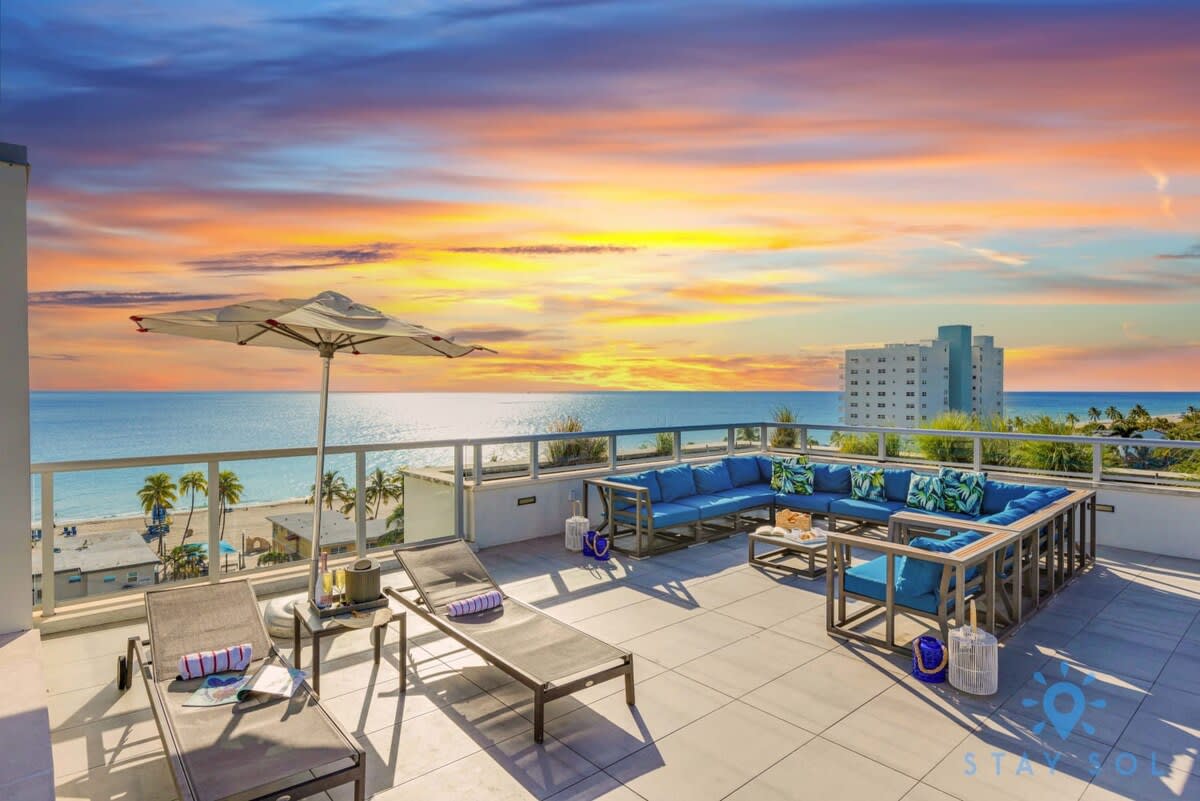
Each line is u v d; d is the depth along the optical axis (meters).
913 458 8.40
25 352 4.15
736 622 4.85
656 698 3.67
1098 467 6.99
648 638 4.55
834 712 3.52
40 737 2.86
